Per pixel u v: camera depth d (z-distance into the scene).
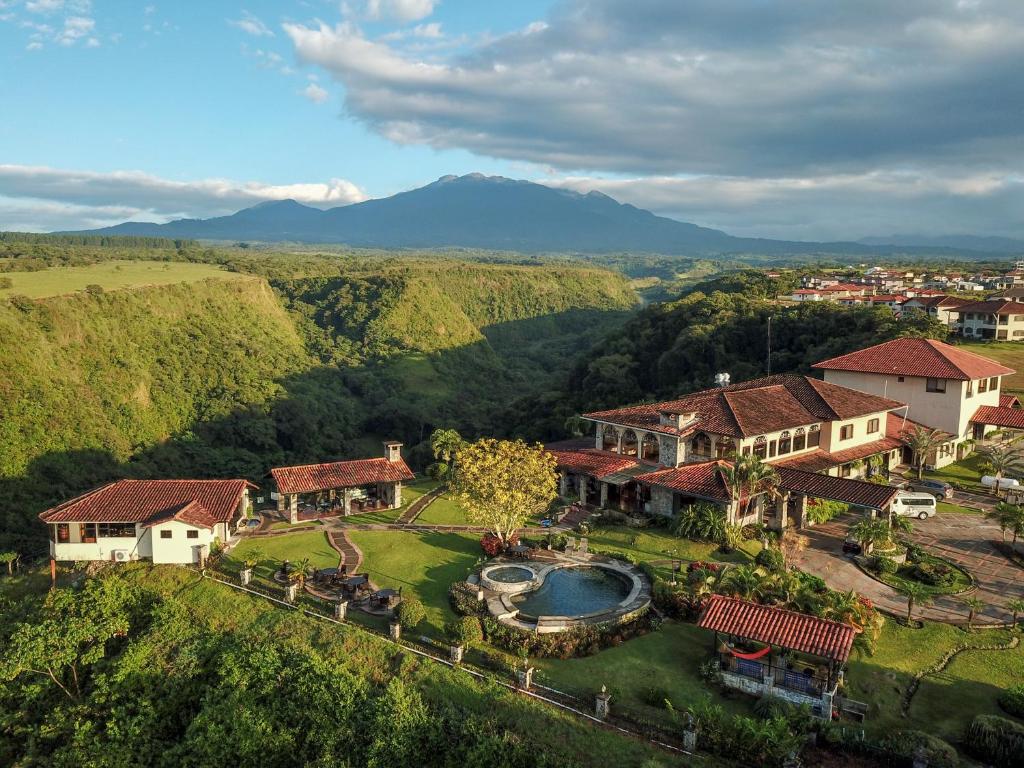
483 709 26.70
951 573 37.16
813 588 31.17
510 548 40.34
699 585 33.22
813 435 50.34
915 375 57.91
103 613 34.31
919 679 27.89
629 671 28.53
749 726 23.00
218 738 27.89
